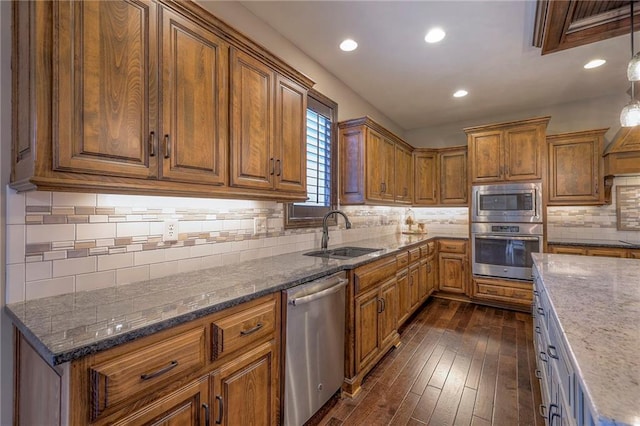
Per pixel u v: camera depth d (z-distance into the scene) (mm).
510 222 3699
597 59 2799
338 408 1928
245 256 2119
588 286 1446
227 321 1247
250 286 1447
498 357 2566
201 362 1148
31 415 1027
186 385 1104
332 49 2641
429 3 2068
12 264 1163
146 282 1509
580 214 3822
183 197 1622
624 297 1274
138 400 960
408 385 2172
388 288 2617
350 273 2051
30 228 1204
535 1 2027
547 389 1540
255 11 2170
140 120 1231
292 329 1580
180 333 1081
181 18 1385
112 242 1433
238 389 1305
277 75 1944
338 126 3141
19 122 1104
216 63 1544
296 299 1584
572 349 822
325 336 1833
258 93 1796
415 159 4473
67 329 928
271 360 1479
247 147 1719
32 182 977
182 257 1728
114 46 1154
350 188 3102
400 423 1796
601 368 722
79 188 1094
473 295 3934
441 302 4098
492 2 2047
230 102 1620
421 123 4723
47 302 1185
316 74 2857
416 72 3045
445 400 2004
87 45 1082
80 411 836
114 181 1154
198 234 1812
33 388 1016
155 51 1282
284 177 1998
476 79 3211
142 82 1239
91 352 838
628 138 3229
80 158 1063
